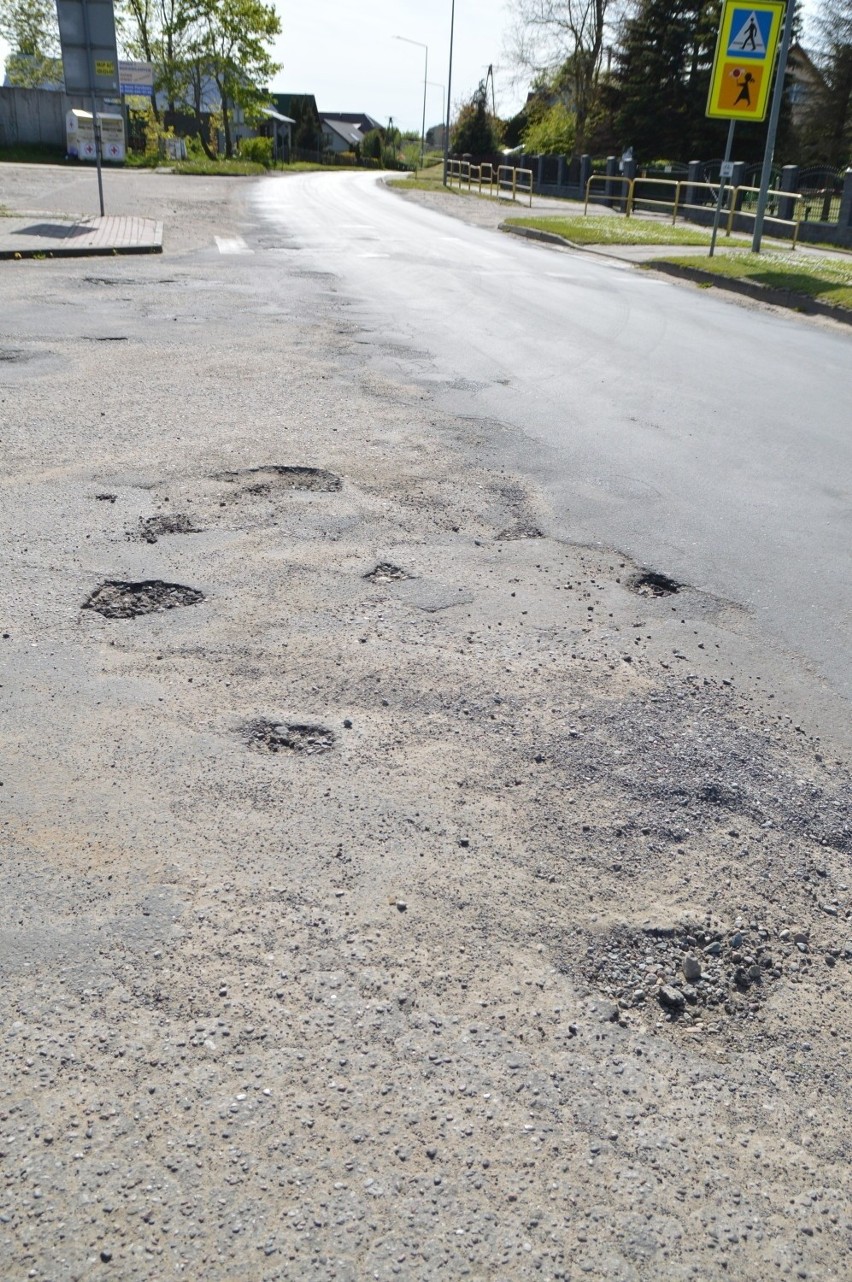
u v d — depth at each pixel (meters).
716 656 4.09
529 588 4.61
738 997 2.44
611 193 43.03
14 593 4.22
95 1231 1.79
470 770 3.23
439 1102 2.08
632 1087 2.16
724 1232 1.87
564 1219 1.87
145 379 7.93
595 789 3.17
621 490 6.02
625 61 53.44
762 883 2.83
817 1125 2.12
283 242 19.09
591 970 2.48
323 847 2.83
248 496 5.50
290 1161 1.94
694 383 9.14
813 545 5.33
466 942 2.52
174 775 3.11
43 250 14.84
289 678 3.70
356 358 9.19
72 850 2.76
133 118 51.50
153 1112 2.02
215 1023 2.24
